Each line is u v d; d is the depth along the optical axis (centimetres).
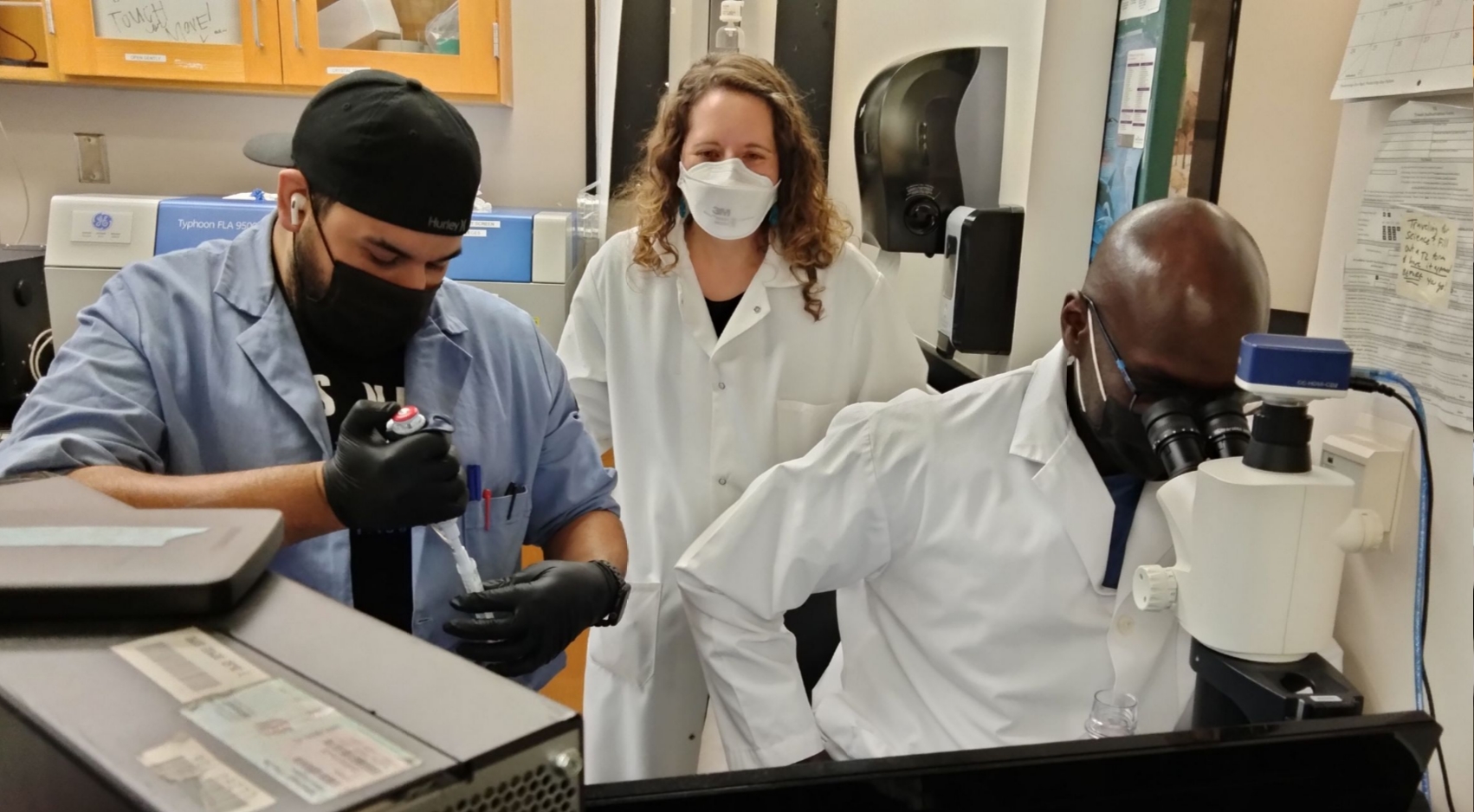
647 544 159
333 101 91
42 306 222
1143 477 103
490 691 41
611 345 164
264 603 48
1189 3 131
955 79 165
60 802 38
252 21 231
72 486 62
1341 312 101
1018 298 162
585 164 271
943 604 110
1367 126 97
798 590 113
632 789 59
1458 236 83
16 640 44
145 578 46
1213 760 65
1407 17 89
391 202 89
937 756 63
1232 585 76
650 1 201
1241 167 164
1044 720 107
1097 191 157
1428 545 84
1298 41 158
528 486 115
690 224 167
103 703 39
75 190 268
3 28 255
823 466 113
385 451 83
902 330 172
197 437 101
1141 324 89
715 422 161
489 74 241
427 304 100
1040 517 106
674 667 160
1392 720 67
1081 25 151
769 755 111
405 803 34
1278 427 76
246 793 34
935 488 110
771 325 165
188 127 266
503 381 113
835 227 168
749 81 156
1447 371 84
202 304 102
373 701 40
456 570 107
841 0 196
